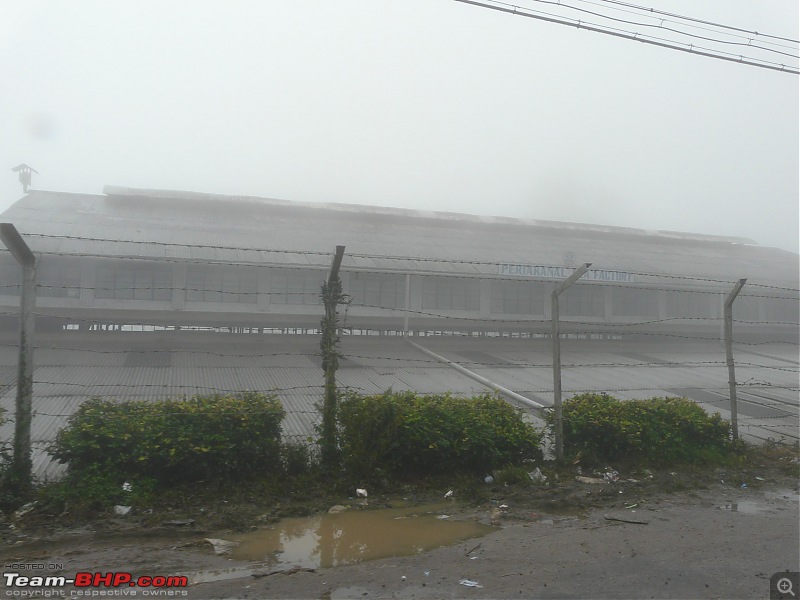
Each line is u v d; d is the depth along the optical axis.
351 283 20.53
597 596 5.23
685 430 10.79
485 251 24.22
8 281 17.09
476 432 9.27
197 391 12.73
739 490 9.11
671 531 7.10
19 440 7.55
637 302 24.97
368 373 15.52
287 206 26.66
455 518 7.50
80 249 17.22
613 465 10.03
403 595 5.23
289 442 9.26
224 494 7.90
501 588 5.39
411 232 26.41
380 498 8.18
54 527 6.70
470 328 21.92
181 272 18.58
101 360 14.92
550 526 7.26
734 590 5.39
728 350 11.46
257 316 19.19
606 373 18.14
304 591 5.30
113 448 7.80
